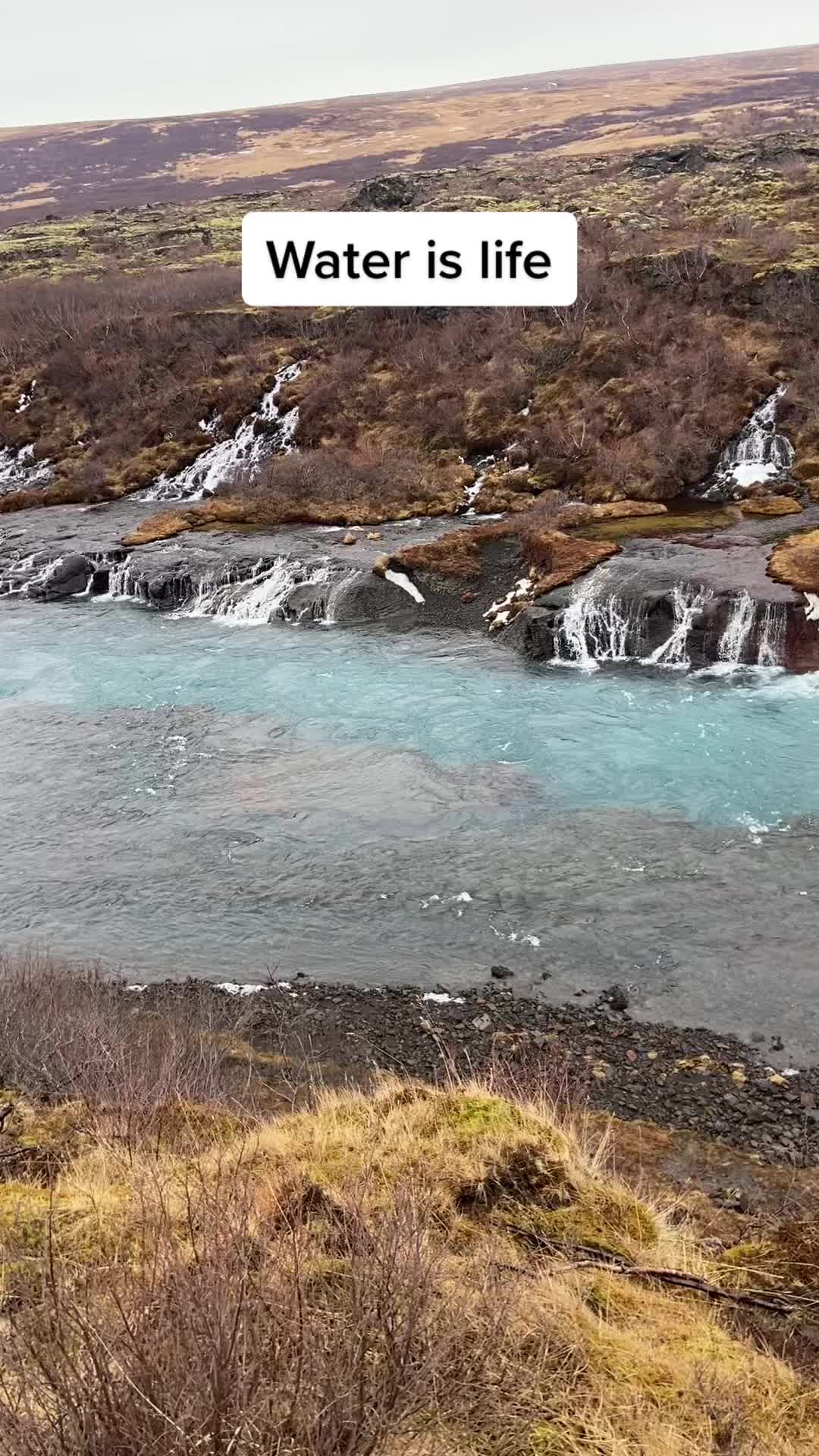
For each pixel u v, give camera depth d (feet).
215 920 43.14
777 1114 29.71
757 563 73.36
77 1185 17.72
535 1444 11.13
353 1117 20.48
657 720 59.41
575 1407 11.86
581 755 55.67
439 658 71.97
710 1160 27.14
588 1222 17.53
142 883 46.26
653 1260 16.75
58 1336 10.03
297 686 68.59
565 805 50.65
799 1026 34.19
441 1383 11.11
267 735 61.21
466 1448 10.80
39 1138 21.09
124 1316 9.86
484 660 71.15
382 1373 10.55
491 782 53.47
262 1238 12.91
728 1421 12.22
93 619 85.46
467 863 46.11
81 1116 22.50
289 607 81.87
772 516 84.94
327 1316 11.42
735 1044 33.45
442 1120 19.83
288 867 46.91
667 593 69.00
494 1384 11.60
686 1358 13.43
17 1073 26.84
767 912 40.83
